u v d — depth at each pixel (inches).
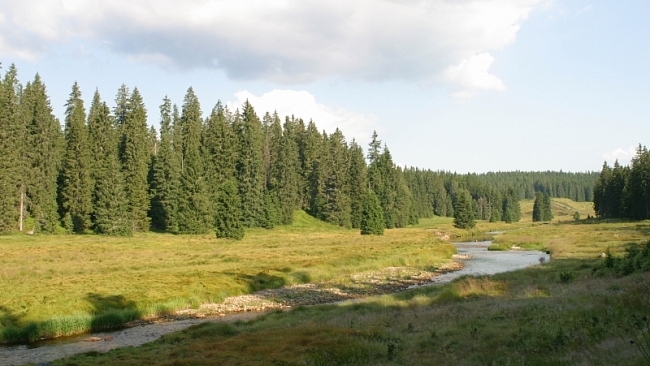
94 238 3161.9
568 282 1203.2
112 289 1366.9
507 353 539.5
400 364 561.0
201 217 3850.9
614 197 5546.3
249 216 4424.2
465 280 1369.3
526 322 714.2
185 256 2258.9
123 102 4603.8
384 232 4421.8
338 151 5457.7
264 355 657.6
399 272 1934.1
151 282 1492.4
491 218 7253.9
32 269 1700.3
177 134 4714.6
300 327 846.5
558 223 5851.4
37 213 3400.6
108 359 735.1
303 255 2324.1
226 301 1396.4
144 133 4402.1
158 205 4042.8
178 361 648.4
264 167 5329.7
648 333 487.8
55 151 3764.8
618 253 1942.7
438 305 1051.3
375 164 5703.7
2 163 3157.0
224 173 4493.1
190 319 1189.7
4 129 3238.2
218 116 4768.7
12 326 1013.8
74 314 1114.1
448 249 2691.9
